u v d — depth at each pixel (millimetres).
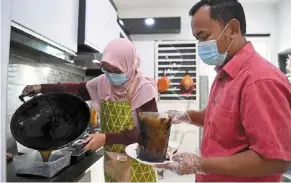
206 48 903
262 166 686
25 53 1610
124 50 1238
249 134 722
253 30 3410
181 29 3537
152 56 3520
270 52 3393
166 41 3510
